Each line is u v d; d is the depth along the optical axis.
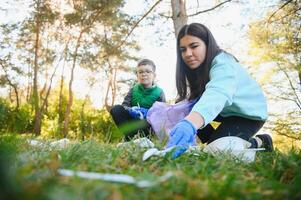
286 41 10.55
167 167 1.31
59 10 18.48
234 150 2.12
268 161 1.81
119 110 3.81
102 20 14.88
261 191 0.94
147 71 4.32
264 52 10.74
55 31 19.38
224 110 2.83
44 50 20.12
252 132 2.81
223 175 1.15
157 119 2.93
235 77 2.53
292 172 1.32
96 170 1.25
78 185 0.75
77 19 15.91
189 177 1.02
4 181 0.46
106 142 2.24
